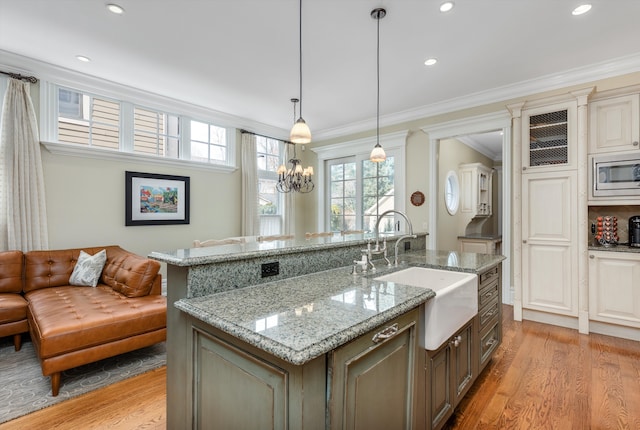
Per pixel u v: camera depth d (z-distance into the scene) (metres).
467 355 1.89
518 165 3.34
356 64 3.15
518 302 3.37
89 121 3.57
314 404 0.89
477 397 2.00
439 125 4.27
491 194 6.80
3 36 2.67
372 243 2.33
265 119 5.04
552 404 1.92
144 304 2.50
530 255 3.29
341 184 5.58
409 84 3.63
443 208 5.06
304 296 1.33
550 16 2.35
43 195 3.19
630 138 2.84
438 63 3.12
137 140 3.94
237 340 1.05
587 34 2.60
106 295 2.75
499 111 3.81
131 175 3.84
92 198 3.58
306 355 0.81
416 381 1.34
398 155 4.74
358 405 1.02
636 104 2.81
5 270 2.82
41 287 2.99
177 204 4.25
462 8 2.26
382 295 1.35
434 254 2.76
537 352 2.63
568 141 3.07
